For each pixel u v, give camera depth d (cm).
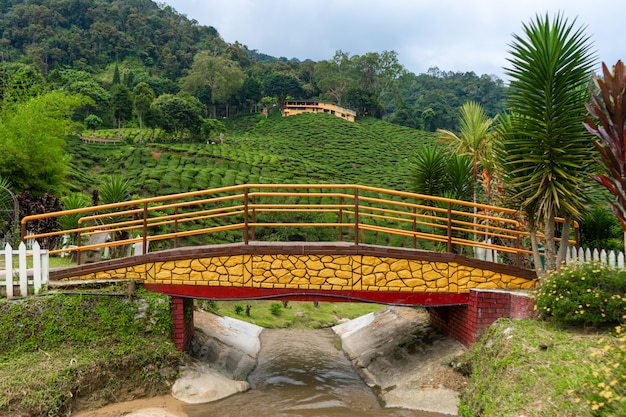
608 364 521
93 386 739
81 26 11450
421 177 1370
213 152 5556
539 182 866
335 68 10756
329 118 8888
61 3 11469
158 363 806
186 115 6500
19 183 1798
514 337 707
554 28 843
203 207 3416
